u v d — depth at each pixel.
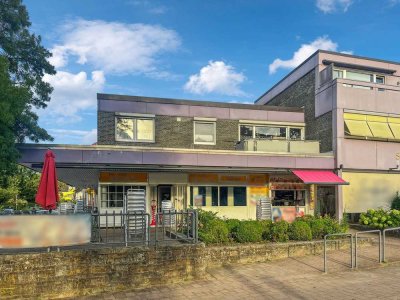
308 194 19.69
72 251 7.90
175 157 15.96
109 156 15.04
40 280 7.59
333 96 19.36
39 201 8.52
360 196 19.22
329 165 18.62
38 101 15.27
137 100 18.44
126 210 11.04
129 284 8.30
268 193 19.19
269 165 17.44
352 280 8.91
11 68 14.20
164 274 8.66
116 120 18.08
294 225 12.55
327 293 7.85
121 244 8.77
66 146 14.54
